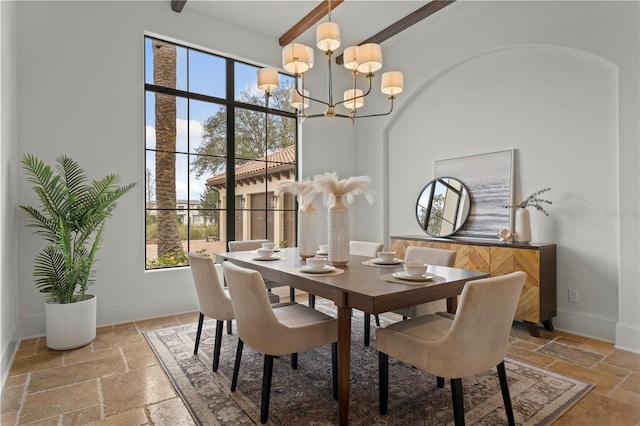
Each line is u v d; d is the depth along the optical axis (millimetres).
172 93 3938
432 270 2381
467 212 3934
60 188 2809
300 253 2875
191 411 1942
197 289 2574
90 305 2930
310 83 4984
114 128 3463
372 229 5117
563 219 3271
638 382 2270
